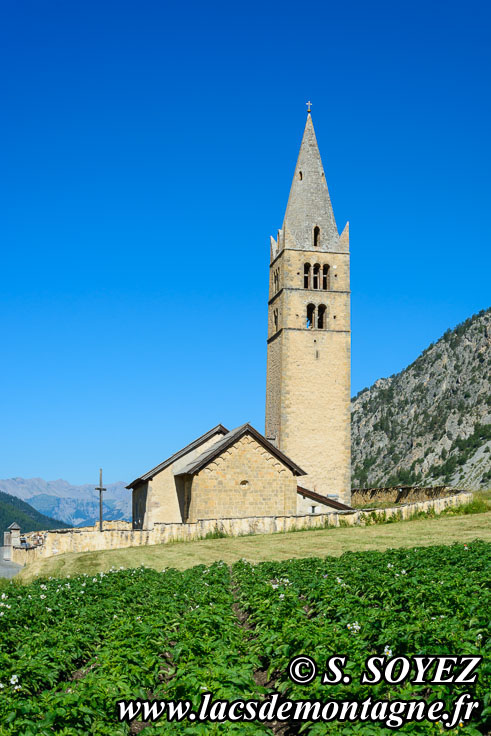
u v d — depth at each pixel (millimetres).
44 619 22062
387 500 81500
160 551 46188
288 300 73188
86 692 13797
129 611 22328
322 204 76125
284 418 71125
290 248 74062
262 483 54625
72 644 18219
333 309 73875
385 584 22078
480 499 54562
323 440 71312
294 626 17859
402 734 11633
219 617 19500
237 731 12258
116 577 32375
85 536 51219
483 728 13023
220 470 54062
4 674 15406
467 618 17172
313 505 61406
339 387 72500
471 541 36562
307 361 72500
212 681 14023
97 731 13172
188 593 25250
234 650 16203
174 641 19719
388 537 42500
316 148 78125
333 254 74688
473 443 189625
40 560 48531
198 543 48531
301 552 39688
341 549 39281
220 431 63750
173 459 61625
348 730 11883
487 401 199000
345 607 19594
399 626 16438
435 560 28281
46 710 13414
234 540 48250
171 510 60750
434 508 52812
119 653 16438
